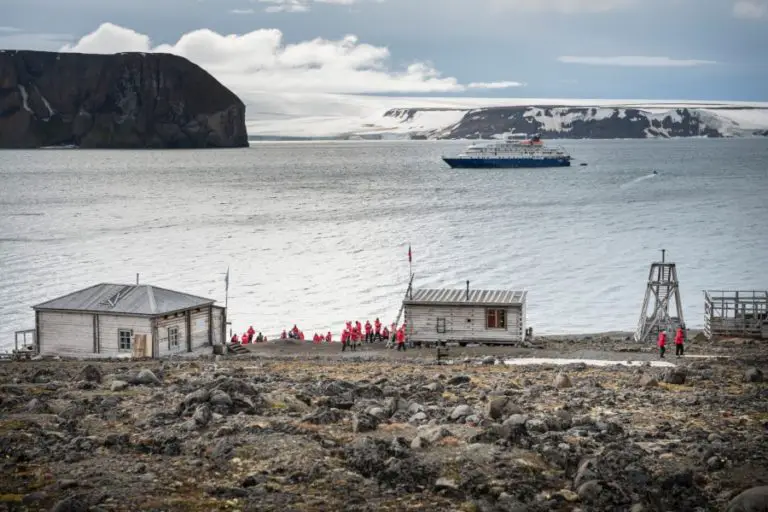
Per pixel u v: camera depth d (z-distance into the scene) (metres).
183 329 76.62
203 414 26.59
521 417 27.16
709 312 87.06
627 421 29.56
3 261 153.25
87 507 18.45
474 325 78.25
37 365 53.59
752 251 161.12
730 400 34.09
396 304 118.75
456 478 21.59
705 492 21.34
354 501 19.84
